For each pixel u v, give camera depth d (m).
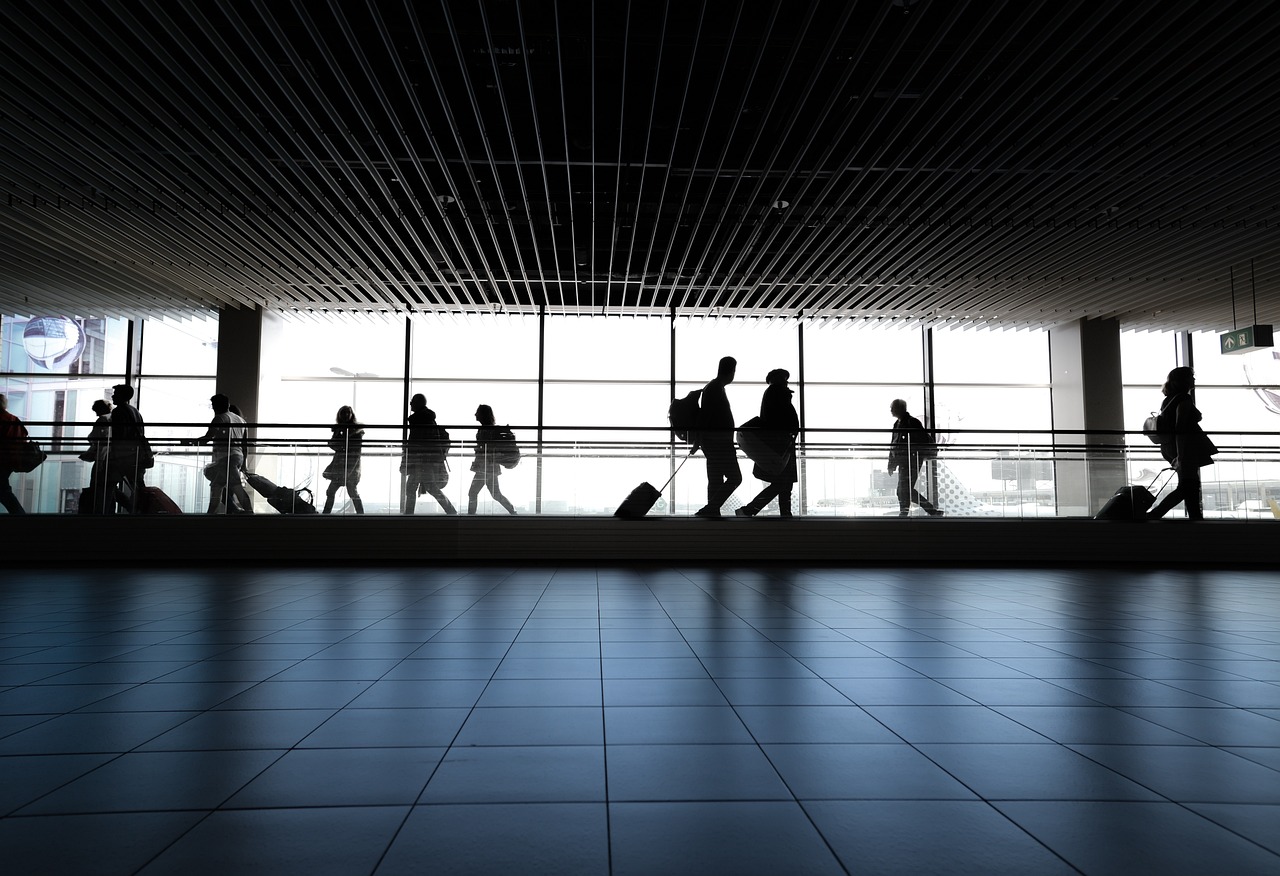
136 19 5.18
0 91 5.99
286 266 10.26
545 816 1.71
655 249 10.98
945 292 11.86
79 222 8.79
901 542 8.34
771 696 2.73
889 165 7.61
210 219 8.62
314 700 2.66
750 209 9.05
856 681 2.95
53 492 8.12
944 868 1.48
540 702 2.64
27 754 2.11
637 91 6.68
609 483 8.40
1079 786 1.91
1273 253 9.91
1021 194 8.30
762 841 1.59
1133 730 2.36
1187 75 5.88
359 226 9.49
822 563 8.06
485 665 3.21
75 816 1.71
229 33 5.71
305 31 5.75
